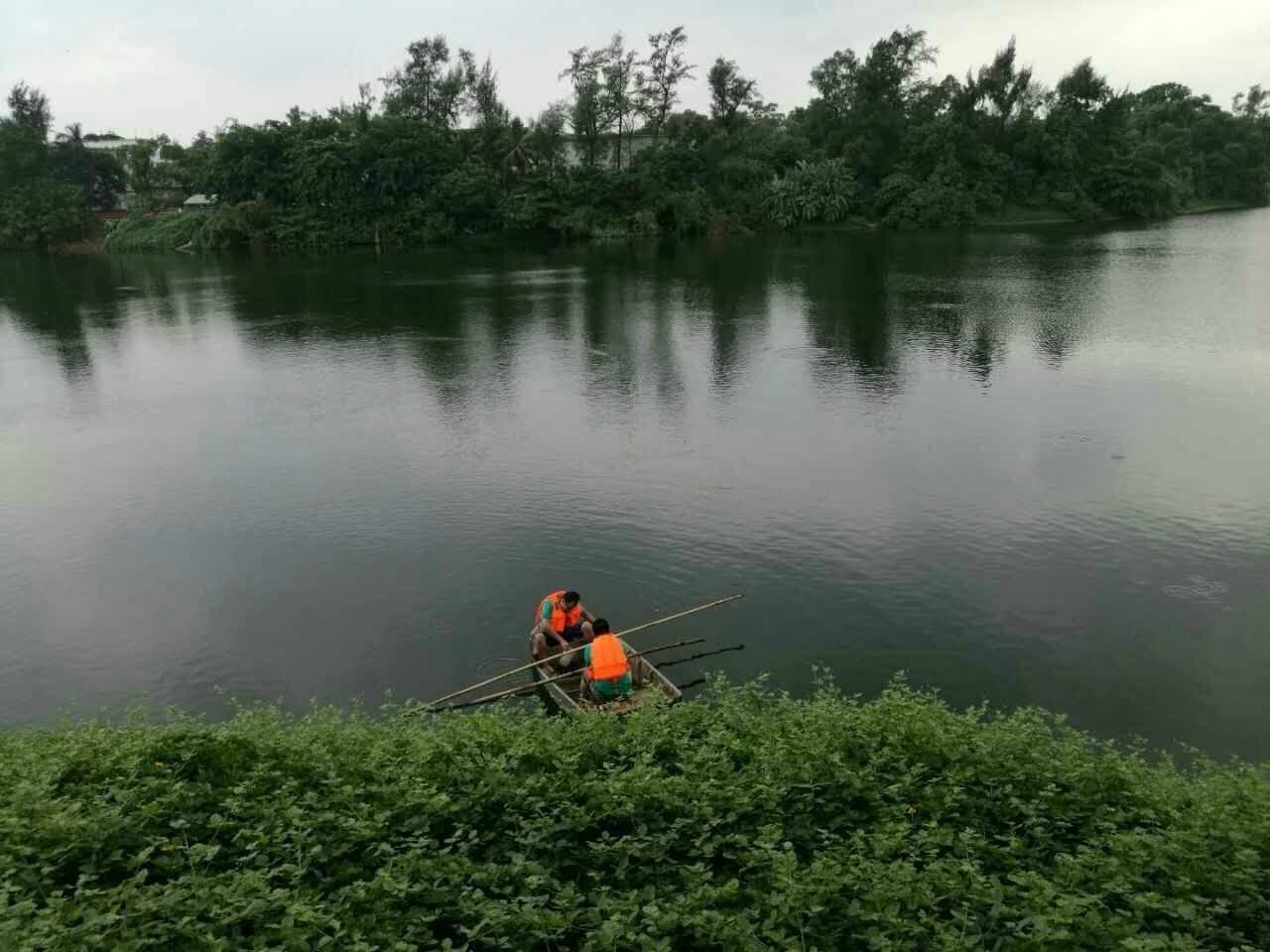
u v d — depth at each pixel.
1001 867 7.38
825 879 6.76
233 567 18.09
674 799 7.88
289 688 13.88
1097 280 55.41
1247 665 13.91
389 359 38.59
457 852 7.38
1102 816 8.02
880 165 102.12
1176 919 6.61
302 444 26.50
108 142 136.25
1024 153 105.38
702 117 99.50
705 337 41.19
